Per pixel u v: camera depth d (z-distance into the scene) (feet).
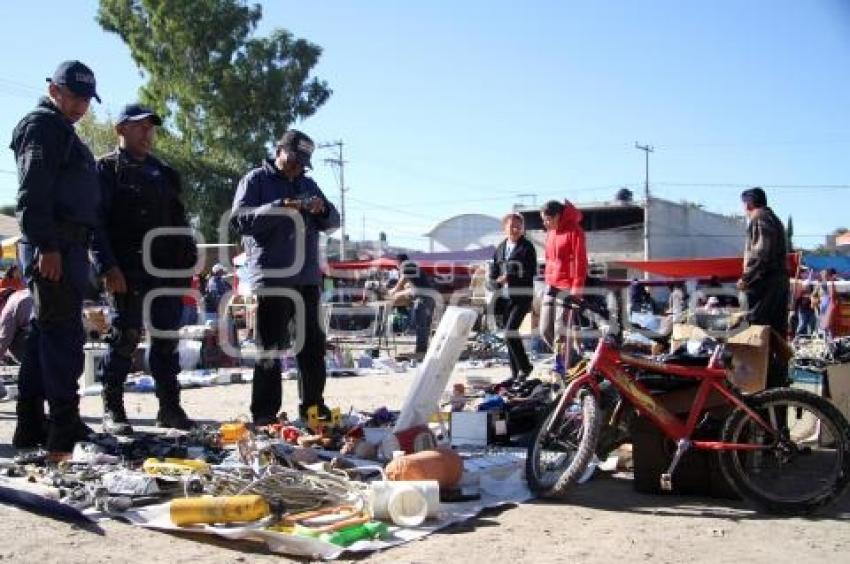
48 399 18.31
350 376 41.93
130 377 36.58
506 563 12.51
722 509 15.87
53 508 14.08
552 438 16.81
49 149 17.19
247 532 13.02
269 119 128.26
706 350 17.16
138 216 21.38
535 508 15.79
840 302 55.26
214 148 126.62
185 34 124.88
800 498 15.42
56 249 17.40
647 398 16.52
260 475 15.25
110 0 127.95
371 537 13.47
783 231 21.39
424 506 14.42
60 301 17.84
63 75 17.66
